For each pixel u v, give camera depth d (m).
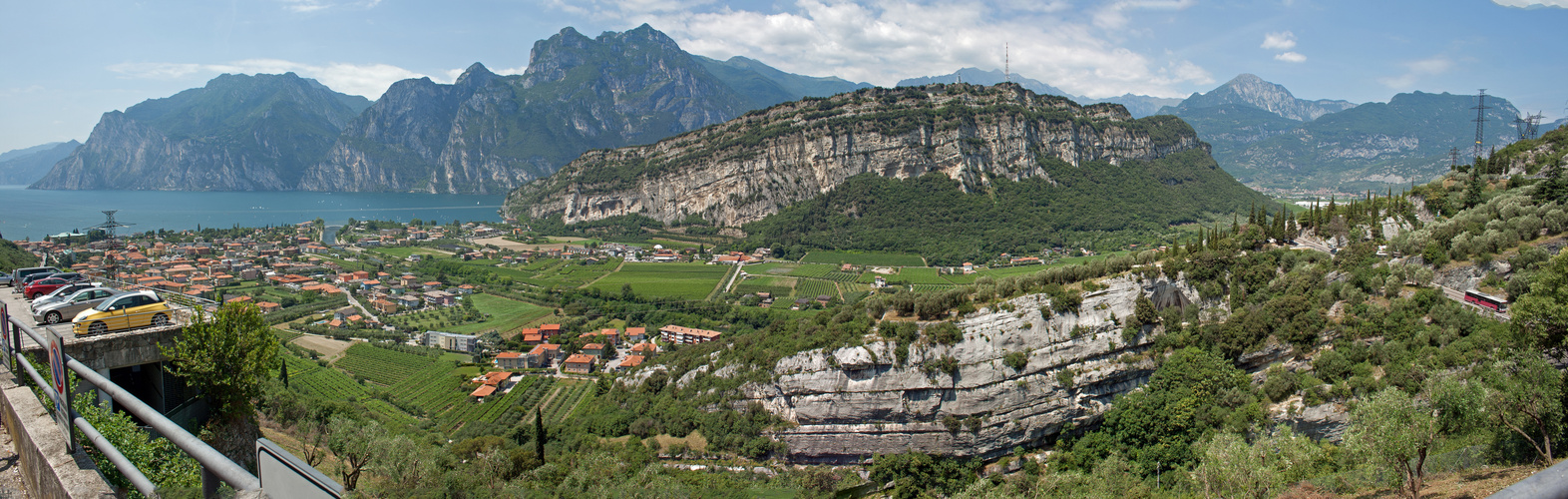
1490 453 57.34
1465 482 53.22
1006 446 100.12
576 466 88.69
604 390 131.75
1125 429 93.94
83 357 39.88
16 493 19.33
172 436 12.84
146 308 46.50
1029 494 86.19
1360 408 56.22
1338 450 68.12
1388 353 80.31
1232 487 63.69
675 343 161.62
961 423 100.00
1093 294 103.56
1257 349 92.69
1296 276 100.12
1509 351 65.44
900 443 101.88
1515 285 83.00
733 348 124.00
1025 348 101.44
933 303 106.75
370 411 109.38
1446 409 54.59
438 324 179.75
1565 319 56.31
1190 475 70.19
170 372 43.25
